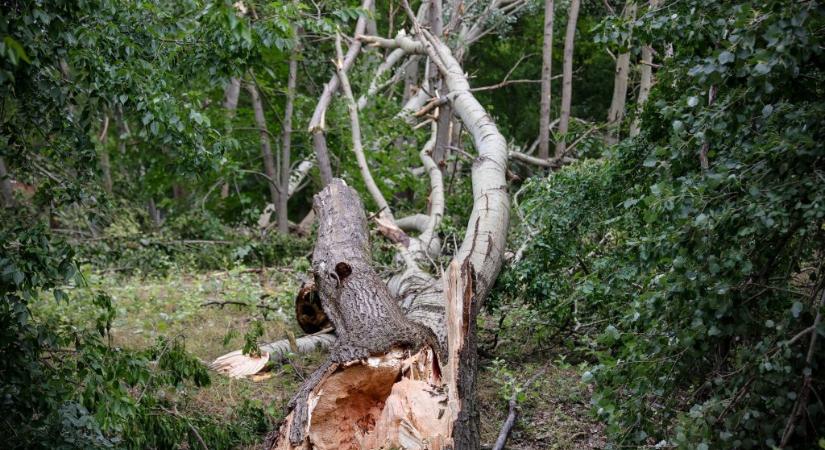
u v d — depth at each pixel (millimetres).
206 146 6191
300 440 4566
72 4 4340
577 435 5480
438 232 9703
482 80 20625
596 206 7059
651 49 9961
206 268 11781
